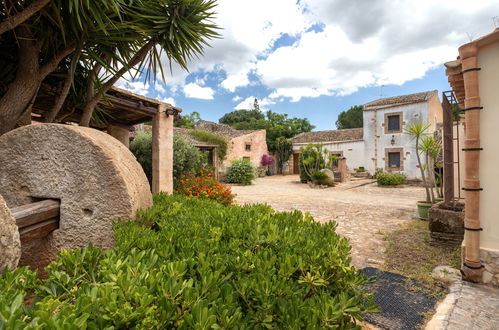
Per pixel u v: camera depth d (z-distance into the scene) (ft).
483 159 9.73
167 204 9.33
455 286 9.35
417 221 20.15
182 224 6.52
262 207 8.59
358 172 66.08
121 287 2.97
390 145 61.72
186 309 3.01
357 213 23.97
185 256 4.38
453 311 7.60
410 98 60.03
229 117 147.64
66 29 10.16
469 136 9.84
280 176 80.07
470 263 9.66
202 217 7.02
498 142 9.49
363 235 16.33
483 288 9.20
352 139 69.77
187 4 11.70
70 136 7.15
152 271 3.52
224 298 3.28
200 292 3.28
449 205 14.89
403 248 13.55
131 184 7.43
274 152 88.38
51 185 7.26
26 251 7.38
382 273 10.59
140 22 11.34
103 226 6.95
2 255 4.85
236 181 56.80
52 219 7.07
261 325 3.16
